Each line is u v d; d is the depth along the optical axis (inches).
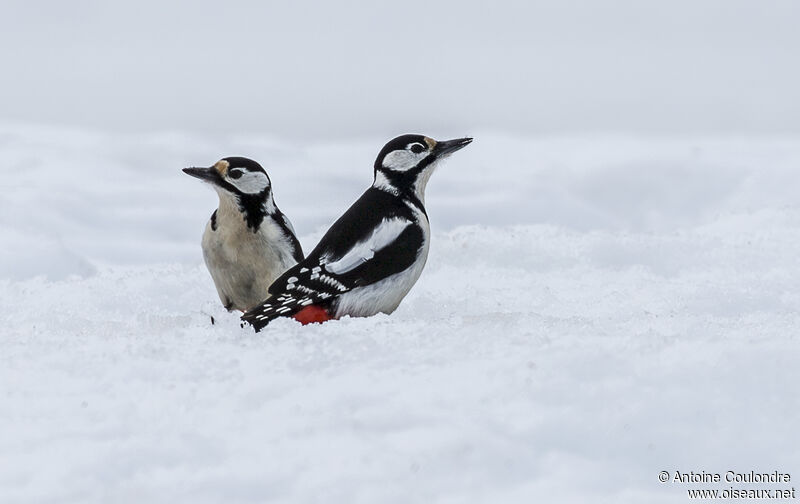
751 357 333.1
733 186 882.1
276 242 472.7
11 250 649.0
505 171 939.3
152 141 1001.5
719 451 293.9
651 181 899.4
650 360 337.1
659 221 846.5
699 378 324.5
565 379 324.5
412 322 390.0
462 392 321.1
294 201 847.7
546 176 917.8
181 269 580.4
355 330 373.1
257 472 279.7
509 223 815.7
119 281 538.6
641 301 511.2
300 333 371.2
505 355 345.7
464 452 287.0
